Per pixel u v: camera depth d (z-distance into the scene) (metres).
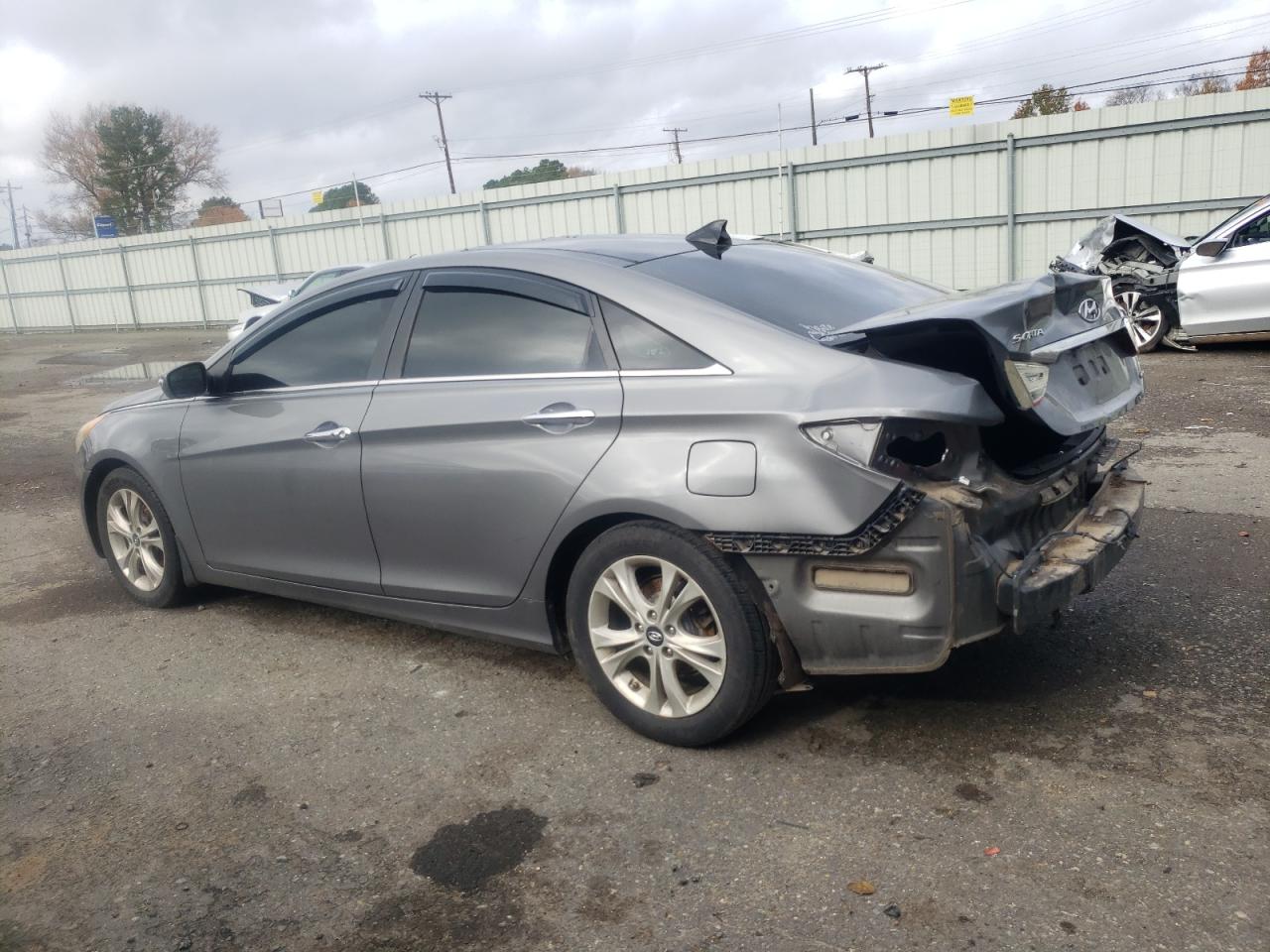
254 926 2.61
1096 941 2.31
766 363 3.09
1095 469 3.60
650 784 3.13
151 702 3.99
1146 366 10.56
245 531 4.46
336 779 3.31
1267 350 10.86
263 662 4.30
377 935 2.55
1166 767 3.00
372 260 27.47
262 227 29.64
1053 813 2.81
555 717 3.62
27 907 2.75
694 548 3.12
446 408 3.67
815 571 2.98
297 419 4.16
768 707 3.55
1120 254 11.66
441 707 3.77
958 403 2.84
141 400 5.01
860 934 2.40
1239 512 5.47
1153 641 3.86
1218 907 2.39
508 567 3.59
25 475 8.89
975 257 18.11
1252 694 3.40
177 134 79.44
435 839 2.94
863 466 2.82
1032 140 17.03
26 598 5.41
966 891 2.52
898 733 3.31
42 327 38.00
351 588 4.14
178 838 3.03
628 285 3.42
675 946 2.42
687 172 21.11
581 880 2.70
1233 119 15.31
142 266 33.59
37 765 3.53
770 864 2.70
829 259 4.18
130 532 5.05
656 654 3.30
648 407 3.19
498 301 3.71
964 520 2.83
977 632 2.89
